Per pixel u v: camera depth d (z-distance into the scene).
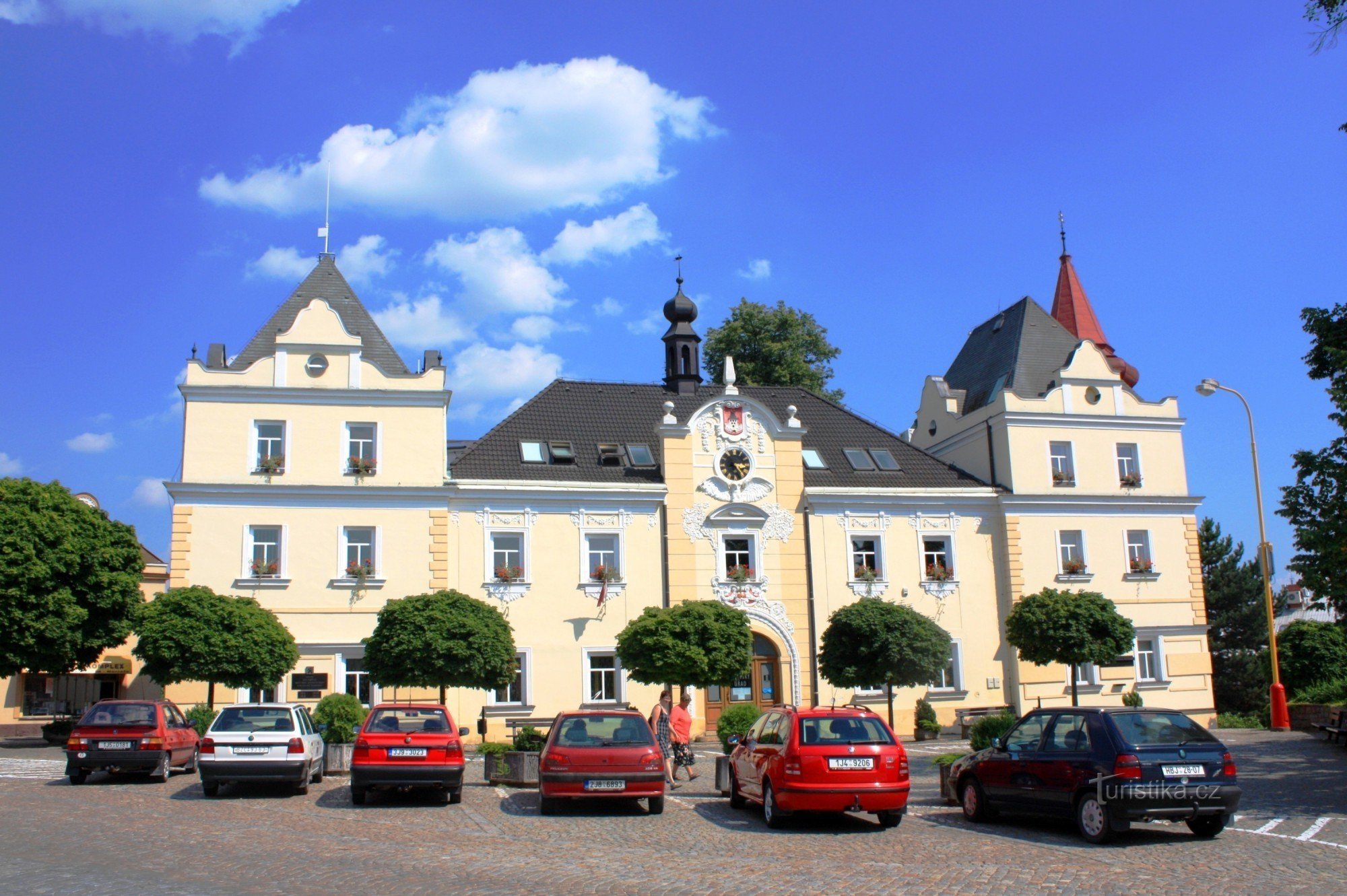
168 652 31.20
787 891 13.04
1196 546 45.03
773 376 59.16
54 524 37.69
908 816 19.64
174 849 15.74
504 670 31.86
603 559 39.97
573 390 44.47
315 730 24.34
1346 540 21.47
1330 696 41.00
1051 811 17.22
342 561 37.22
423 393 38.56
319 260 41.47
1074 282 57.00
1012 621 38.09
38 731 44.72
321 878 13.58
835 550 41.66
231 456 36.94
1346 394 21.83
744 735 21.02
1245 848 15.73
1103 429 44.88
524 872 14.22
